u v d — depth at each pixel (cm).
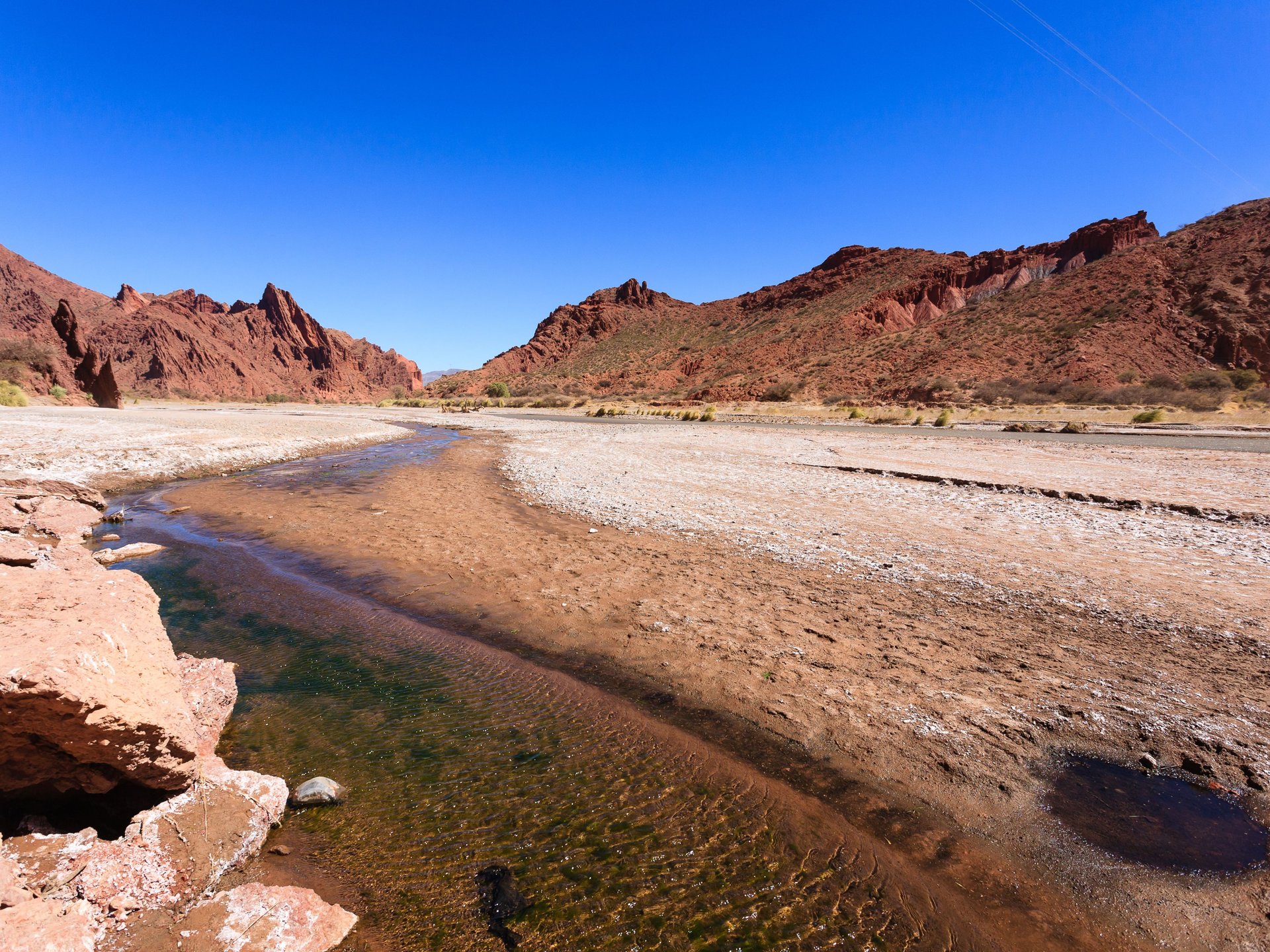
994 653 526
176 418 3403
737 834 329
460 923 269
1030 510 1089
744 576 742
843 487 1354
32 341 4384
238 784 324
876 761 388
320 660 536
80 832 276
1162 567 747
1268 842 314
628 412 5653
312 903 265
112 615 350
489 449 2395
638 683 499
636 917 274
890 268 11469
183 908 257
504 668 526
